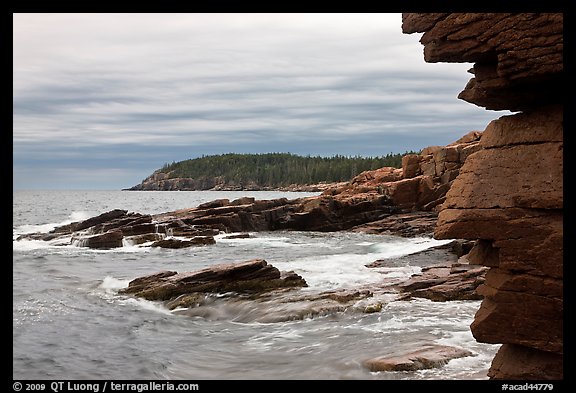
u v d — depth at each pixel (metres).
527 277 8.19
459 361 12.35
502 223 8.37
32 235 45.03
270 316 17.73
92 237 40.44
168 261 33.88
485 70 8.66
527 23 7.80
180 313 19.23
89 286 23.94
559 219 7.97
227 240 45.34
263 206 55.09
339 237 47.12
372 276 23.69
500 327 8.45
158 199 158.25
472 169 8.98
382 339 14.54
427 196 54.31
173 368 13.32
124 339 15.91
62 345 15.20
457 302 18.38
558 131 8.18
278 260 31.34
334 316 17.31
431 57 8.87
